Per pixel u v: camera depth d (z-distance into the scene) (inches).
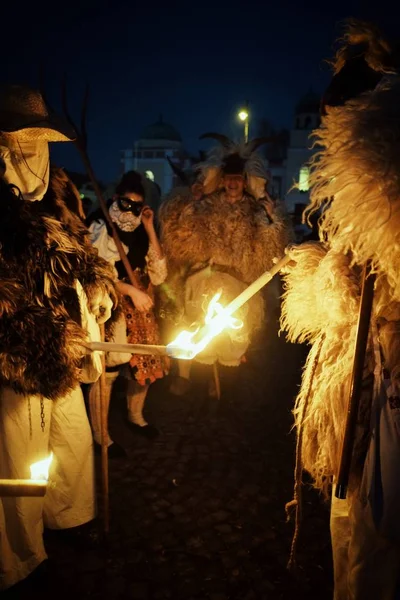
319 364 78.2
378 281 69.0
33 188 90.4
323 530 111.2
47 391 83.3
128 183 138.8
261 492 125.3
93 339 96.1
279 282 180.5
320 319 80.4
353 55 76.0
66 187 103.3
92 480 101.3
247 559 102.0
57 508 99.1
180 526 111.9
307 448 79.4
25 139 87.5
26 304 82.3
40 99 89.0
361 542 69.5
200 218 157.2
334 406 72.7
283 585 95.3
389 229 63.6
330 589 94.3
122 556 102.0
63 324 83.7
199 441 149.9
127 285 134.4
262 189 161.9
